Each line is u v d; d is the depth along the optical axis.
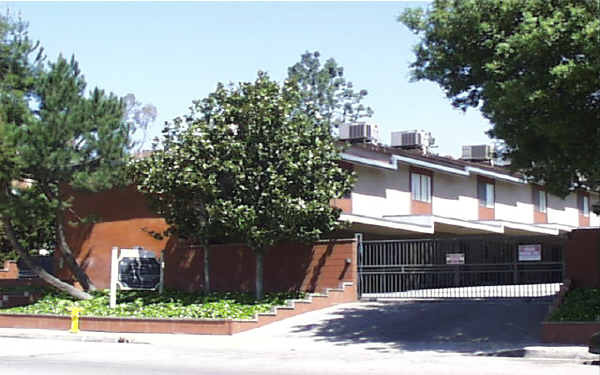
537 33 14.93
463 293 25.88
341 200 30.28
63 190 31.73
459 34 16.95
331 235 29.70
